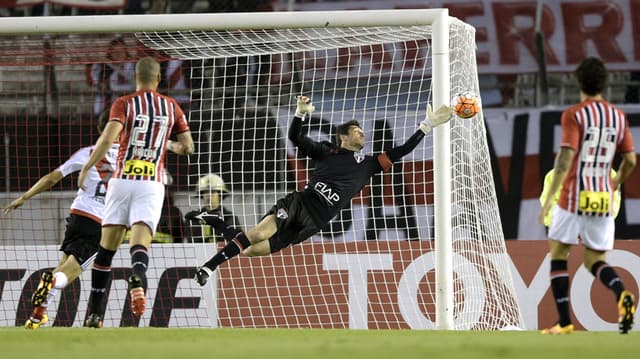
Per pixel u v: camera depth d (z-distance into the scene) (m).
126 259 36.38
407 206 43.34
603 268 22.58
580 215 22.33
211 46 36.78
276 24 33.03
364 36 36.62
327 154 32.16
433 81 32.19
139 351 16.09
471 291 34.31
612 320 35.41
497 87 55.00
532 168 51.66
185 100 50.03
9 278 36.66
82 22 33.25
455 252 34.53
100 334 23.45
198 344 18.48
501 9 55.97
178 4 56.75
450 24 34.47
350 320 35.81
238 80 51.00
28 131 50.47
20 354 15.39
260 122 48.94
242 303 36.31
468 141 34.78
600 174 22.41
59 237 42.00
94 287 26.84
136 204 24.91
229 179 46.50
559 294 22.98
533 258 36.00
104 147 24.45
